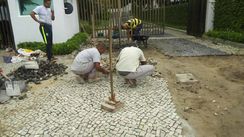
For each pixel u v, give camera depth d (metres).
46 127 3.97
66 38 10.16
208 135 3.75
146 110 4.42
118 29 10.37
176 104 4.75
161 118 4.12
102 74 6.49
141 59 5.57
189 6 14.16
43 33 7.59
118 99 4.91
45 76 6.46
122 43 10.91
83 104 4.74
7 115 4.43
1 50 10.16
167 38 13.17
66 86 5.76
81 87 5.66
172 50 9.74
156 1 13.98
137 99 4.91
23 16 9.53
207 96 5.17
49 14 7.62
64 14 9.89
